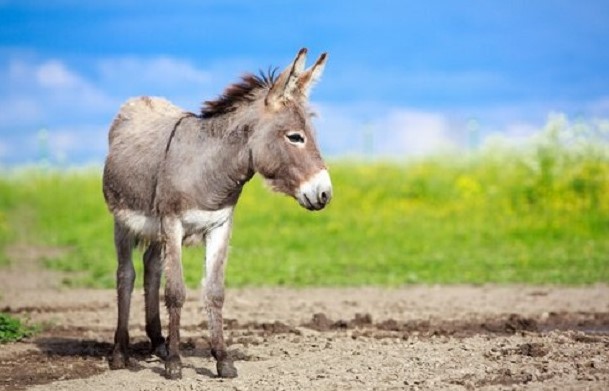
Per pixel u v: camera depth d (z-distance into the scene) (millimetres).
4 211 62625
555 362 19781
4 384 20016
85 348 23578
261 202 53125
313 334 24438
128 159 21078
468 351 21172
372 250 42219
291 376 19578
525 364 19672
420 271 37312
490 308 29469
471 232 45188
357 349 21984
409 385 18516
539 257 39250
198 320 27500
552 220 46469
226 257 20391
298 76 19812
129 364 21422
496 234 44406
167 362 19984
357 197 53625
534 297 31594
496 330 24828
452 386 18312
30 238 50844
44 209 61594
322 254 41500
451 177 57625
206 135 20203
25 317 28438
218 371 19906
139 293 33000
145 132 21234
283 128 19641
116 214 21609
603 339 22156
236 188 20203
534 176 53062
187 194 19984
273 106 19797
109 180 21641
